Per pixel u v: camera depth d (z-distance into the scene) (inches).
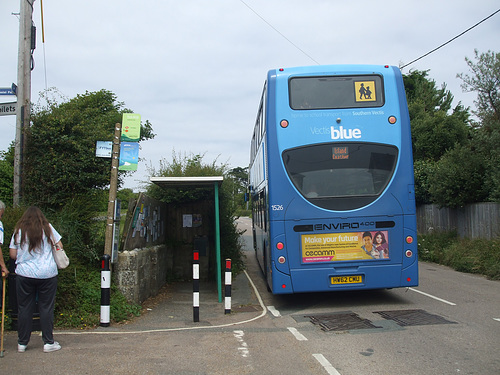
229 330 277.4
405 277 323.9
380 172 327.9
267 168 331.9
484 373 184.1
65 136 362.3
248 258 752.3
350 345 231.6
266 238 366.9
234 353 222.4
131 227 348.2
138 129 321.7
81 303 301.4
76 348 232.4
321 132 330.3
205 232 518.3
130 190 562.9
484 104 758.5
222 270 508.7
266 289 445.1
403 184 327.3
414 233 326.0
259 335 260.8
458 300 357.1
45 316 223.0
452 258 591.2
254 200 571.2
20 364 203.9
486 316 294.7
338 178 326.6
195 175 530.3
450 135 1007.0
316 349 226.1
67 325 284.2
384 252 323.6
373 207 323.9
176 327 290.5
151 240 423.2
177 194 508.4
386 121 332.5
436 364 196.9
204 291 445.1
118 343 243.9
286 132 330.3
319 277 323.0
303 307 350.3
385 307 333.4
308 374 188.5
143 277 362.9
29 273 217.8
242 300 396.5
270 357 214.4
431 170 783.7
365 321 287.7
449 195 653.9
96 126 391.5
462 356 207.6
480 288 418.6
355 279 323.3
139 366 202.1
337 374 187.0
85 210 340.8
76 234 328.8
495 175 560.4
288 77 337.1
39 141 359.6
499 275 472.4
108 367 200.5
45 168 357.7
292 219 324.2
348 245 323.9
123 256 330.6
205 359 212.7
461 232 677.9
